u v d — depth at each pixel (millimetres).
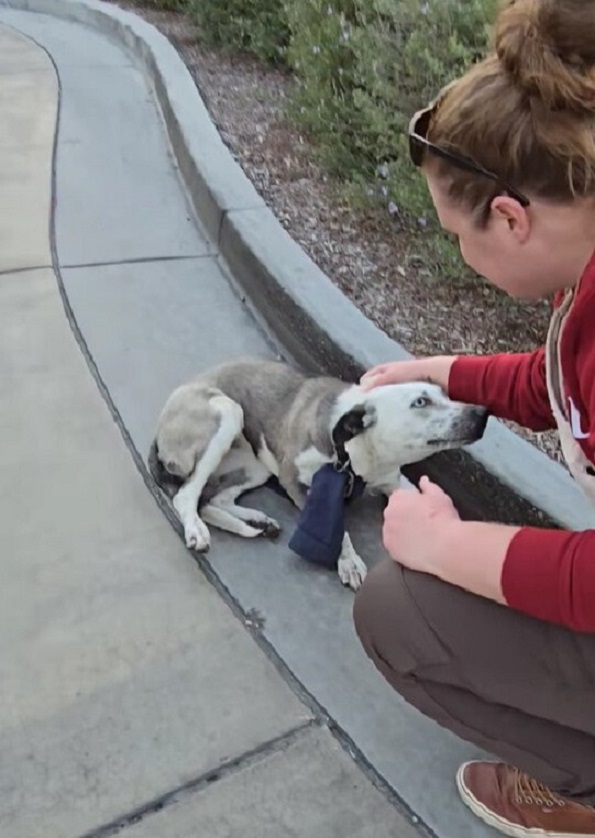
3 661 2457
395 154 4301
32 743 2254
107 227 4699
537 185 1449
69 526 2908
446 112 1517
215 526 2916
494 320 3596
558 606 1539
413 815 2113
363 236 4191
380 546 2920
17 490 3039
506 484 2727
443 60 3826
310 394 2951
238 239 4156
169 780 2180
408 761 2227
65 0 8461
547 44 1383
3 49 7492
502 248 1553
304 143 5133
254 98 5898
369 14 4621
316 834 2070
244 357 3543
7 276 4250
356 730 2299
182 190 5121
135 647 2508
